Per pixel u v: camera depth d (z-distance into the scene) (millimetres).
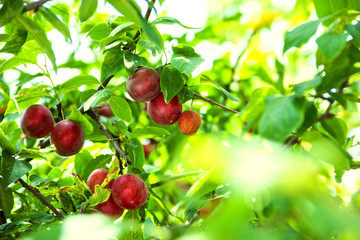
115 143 702
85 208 651
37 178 707
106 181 666
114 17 714
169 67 698
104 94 682
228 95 710
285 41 582
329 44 556
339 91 580
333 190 714
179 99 693
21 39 649
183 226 691
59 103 707
